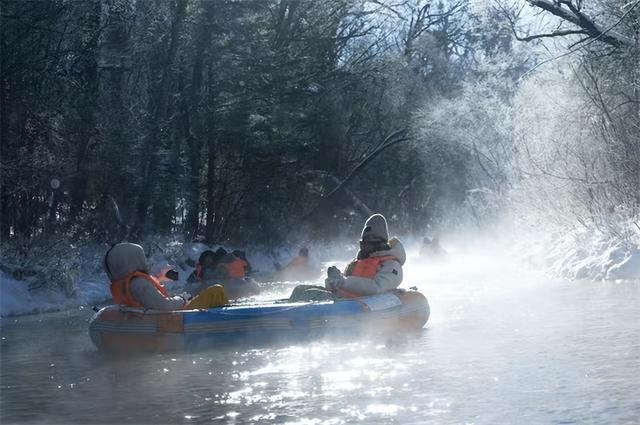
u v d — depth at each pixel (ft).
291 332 34.24
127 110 81.00
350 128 153.58
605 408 21.11
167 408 22.56
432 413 21.12
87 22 74.33
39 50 67.62
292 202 132.46
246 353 31.48
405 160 161.68
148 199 86.07
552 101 80.69
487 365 27.14
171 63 93.20
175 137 102.12
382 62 147.84
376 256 38.63
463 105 119.03
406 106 162.40
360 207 145.69
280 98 118.32
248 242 121.60
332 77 136.98
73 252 64.28
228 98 109.81
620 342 30.66
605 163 68.33
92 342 35.53
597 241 63.67
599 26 81.51
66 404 23.59
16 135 67.56
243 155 117.29
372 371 26.84
